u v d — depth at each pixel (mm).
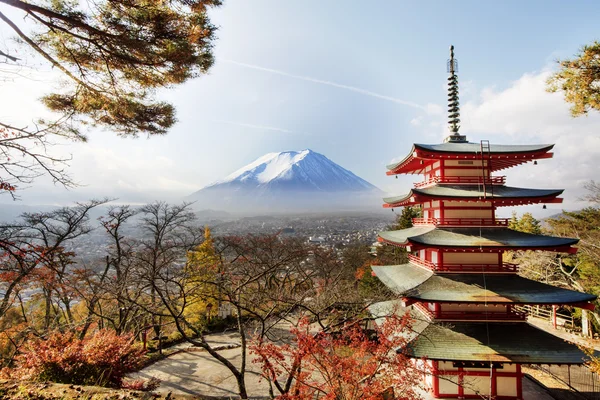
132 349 15625
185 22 8445
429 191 16406
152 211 29578
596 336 24906
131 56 8578
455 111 19547
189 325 13305
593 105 9445
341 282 30438
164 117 11133
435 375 14055
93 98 9852
